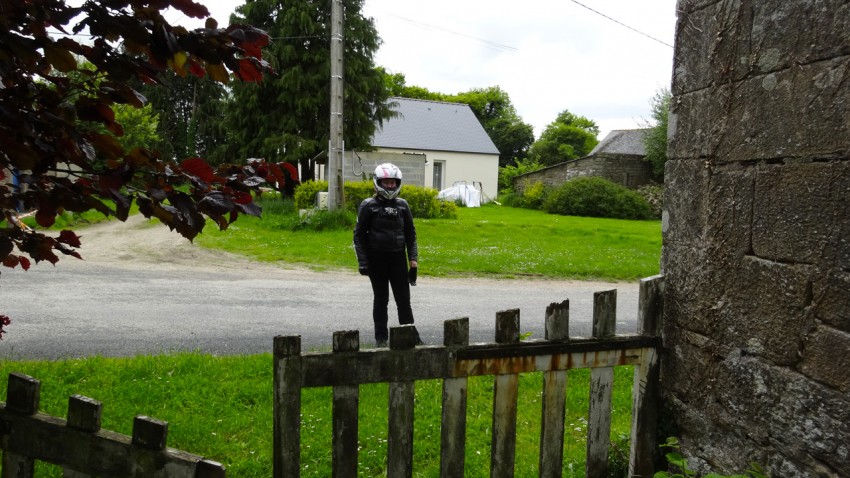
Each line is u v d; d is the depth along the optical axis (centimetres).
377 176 588
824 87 247
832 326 245
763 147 276
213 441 393
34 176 176
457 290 1045
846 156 238
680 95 331
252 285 1017
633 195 2916
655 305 330
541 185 3362
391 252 591
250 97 2681
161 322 731
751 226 283
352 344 268
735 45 292
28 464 220
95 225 1869
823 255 248
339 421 271
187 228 183
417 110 4503
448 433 290
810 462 254
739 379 290
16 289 901
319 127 2761
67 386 468
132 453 205
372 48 2847
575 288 1116
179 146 4297
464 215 2650
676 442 311
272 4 2666
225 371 519
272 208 2134
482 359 289
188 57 178
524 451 403
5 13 155
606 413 323
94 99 185
